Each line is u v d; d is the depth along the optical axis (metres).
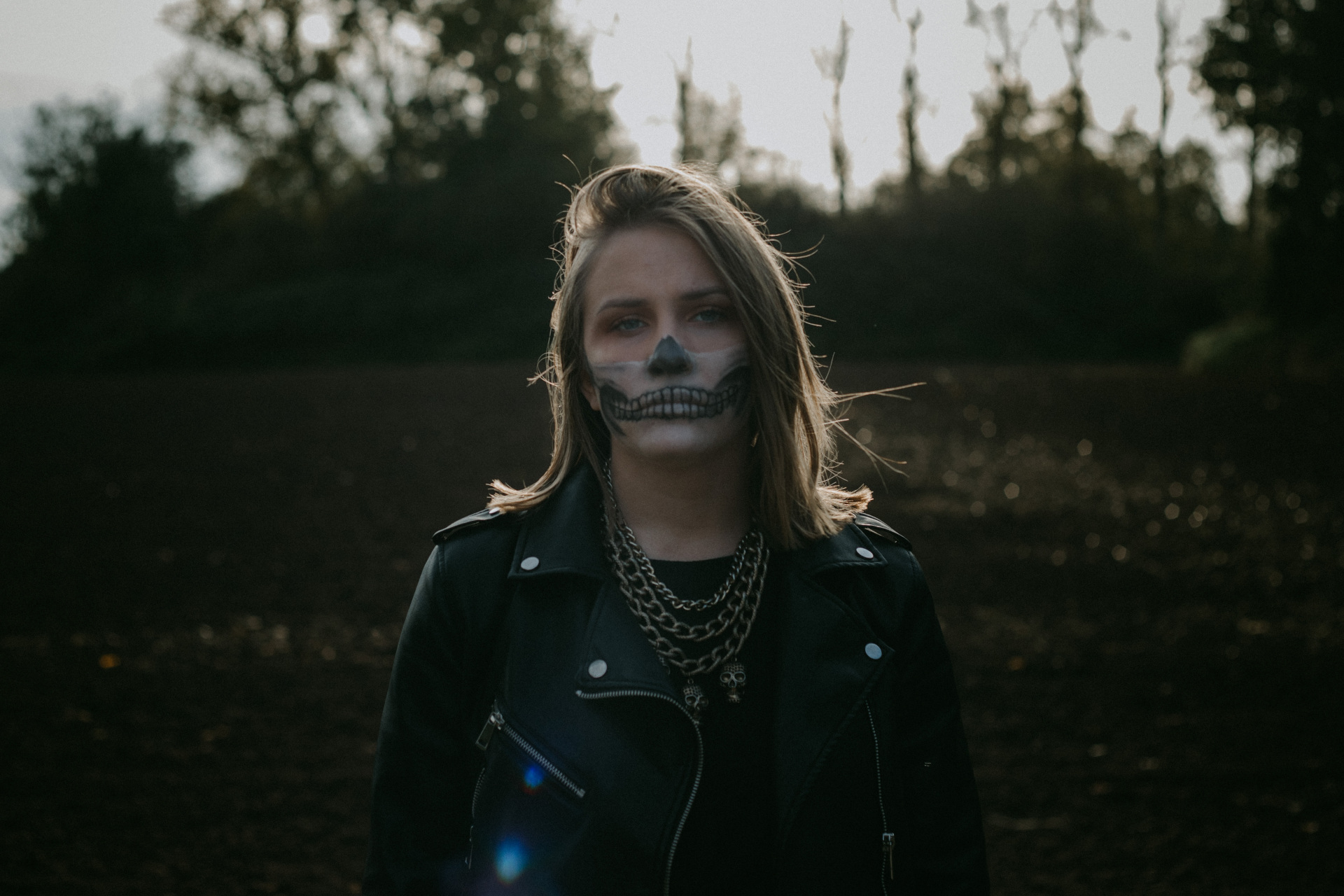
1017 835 4.06
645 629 1.50
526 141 43.25
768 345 1.52
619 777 1.41
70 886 3.66
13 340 40.88
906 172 42.22
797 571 1.58
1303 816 4.20
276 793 4.39
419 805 1.51
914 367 30.89
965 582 7.76
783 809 1.44
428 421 18.09
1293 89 28.64
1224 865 3.82
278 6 42.84
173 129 45.56
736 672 1.51
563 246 1.67
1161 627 6.69
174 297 40.56
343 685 5.65
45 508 10.70
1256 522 9.88
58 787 4.43
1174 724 5.11
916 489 11.65
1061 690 5.57
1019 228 39.81
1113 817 4.20
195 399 22.73
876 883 1.50
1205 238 45.78
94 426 17.92
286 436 16.31
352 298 37.72
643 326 1.53
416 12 43.69
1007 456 14.12
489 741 1.47
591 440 1.62
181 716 5.20
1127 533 9.46
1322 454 14.00
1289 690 5.57
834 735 1.48
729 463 1.58
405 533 9.54
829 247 38.69
